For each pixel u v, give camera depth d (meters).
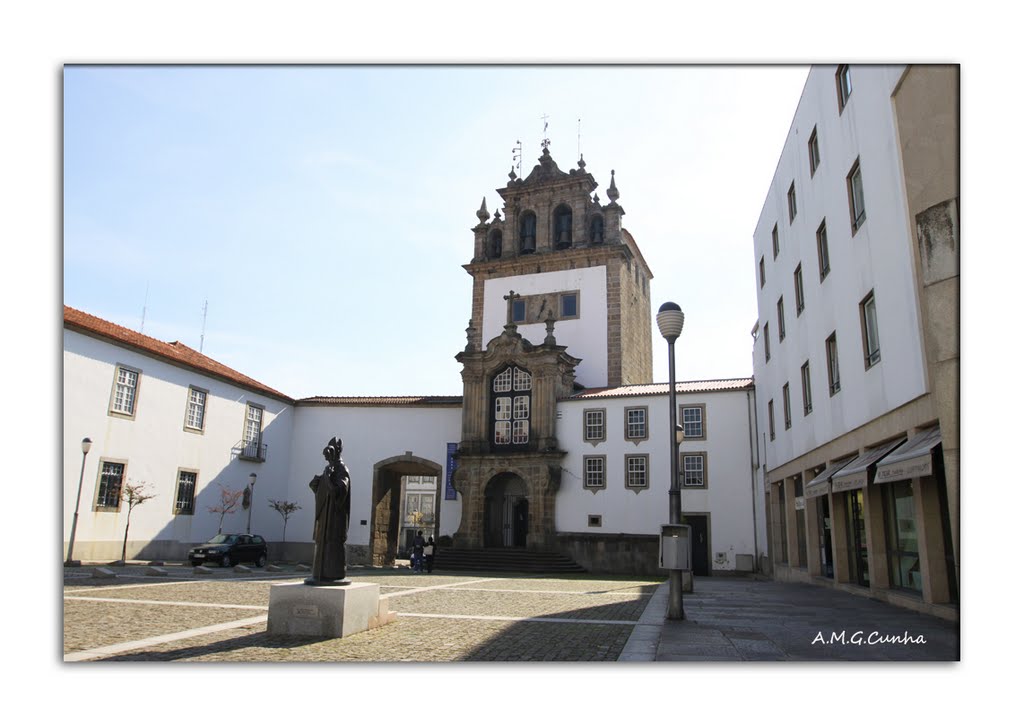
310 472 44.19
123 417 31.55
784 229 27.22
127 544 31.47
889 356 15.28
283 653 9.51
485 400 42.28
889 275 15.12
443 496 42.34
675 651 9.84
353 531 42.88
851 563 20.94
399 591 20.84
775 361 30.23
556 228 50.34
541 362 41.03
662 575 36.28
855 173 17.88
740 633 11.73
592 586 24.52
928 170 11.34
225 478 38.44
